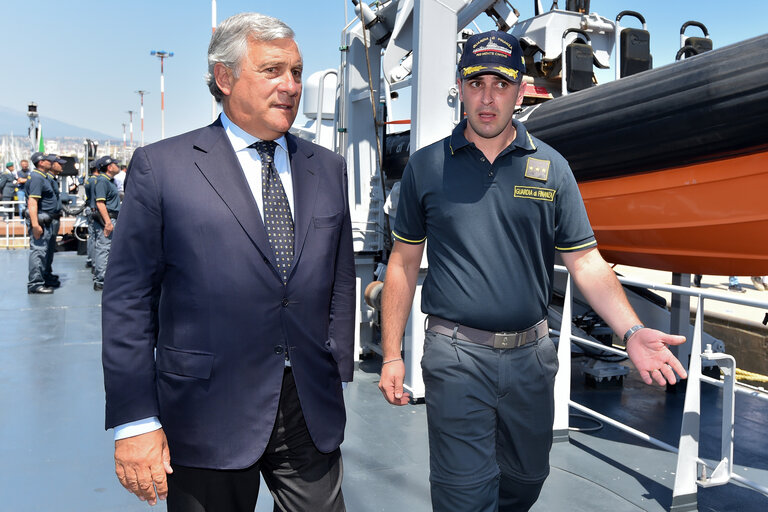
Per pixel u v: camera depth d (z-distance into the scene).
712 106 3.00
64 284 8.93
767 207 3.07
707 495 2.80
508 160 1.84
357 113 5.00
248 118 1.44
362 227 4.96
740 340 8.68
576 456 3.23
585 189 3.98
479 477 1.86
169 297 1.43
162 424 1.44
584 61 4.38
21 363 4.80
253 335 1.42
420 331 3.90
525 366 1.88
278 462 1.56
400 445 3.29
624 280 3.10
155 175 1.39
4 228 15.95
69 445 3.22
